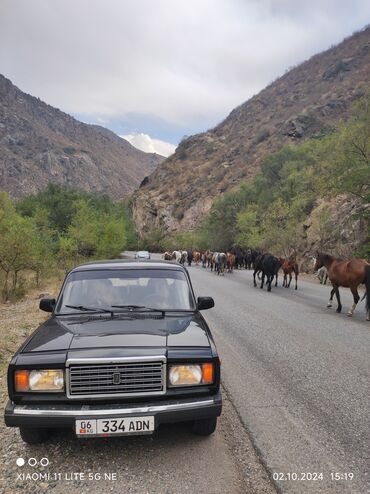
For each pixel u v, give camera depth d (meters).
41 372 3.67
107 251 40.97
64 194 70.25
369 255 21.91
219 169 116.81
